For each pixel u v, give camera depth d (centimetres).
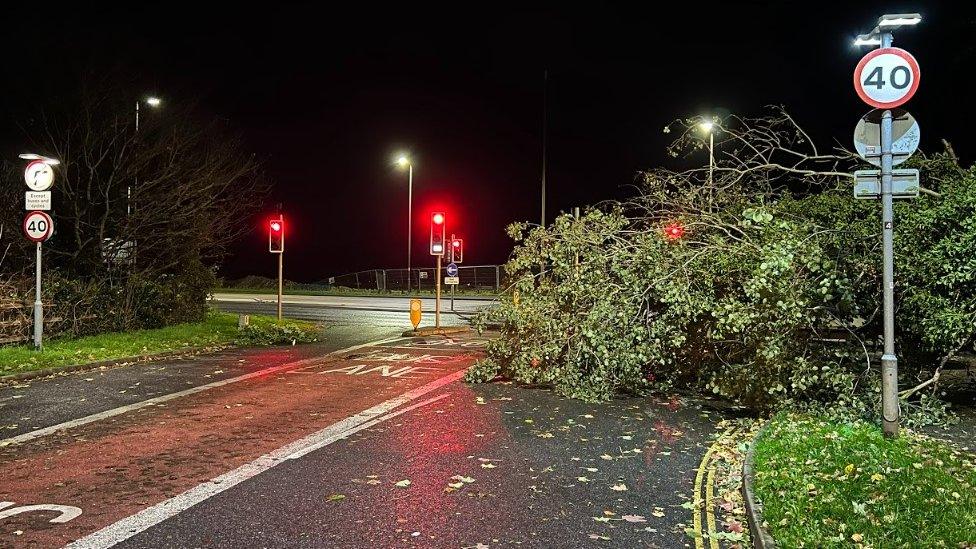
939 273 904
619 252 1089
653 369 1155
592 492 648
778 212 1050
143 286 1962
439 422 929
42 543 529
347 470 711
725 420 941
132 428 891
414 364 1472
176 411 993
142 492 645
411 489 653
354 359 1553
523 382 1223
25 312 1577
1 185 1795
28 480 681
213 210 2230
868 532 506
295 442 822
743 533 547
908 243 932
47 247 1866
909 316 945
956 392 1077
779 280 902
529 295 1170
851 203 1038
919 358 1005
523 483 673
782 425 827
